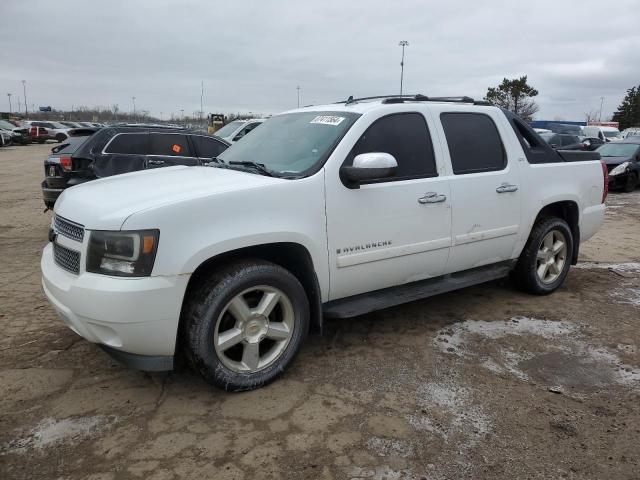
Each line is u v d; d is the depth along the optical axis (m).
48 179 7.79
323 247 3.54
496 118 4.72
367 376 3.60
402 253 3.96
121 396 3.31
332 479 2.58
